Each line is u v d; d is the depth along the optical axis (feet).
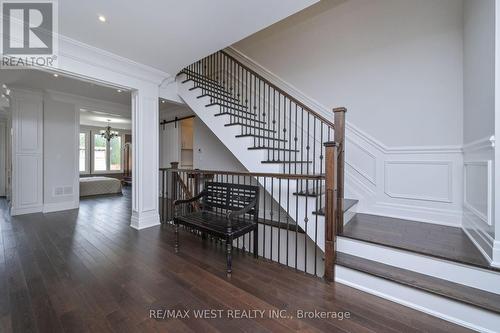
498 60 5.60
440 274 6.07
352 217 10.36
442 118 9.49
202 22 7.96
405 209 10.25
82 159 30.30
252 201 8.61
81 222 13.16
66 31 8.48
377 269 6.51
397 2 10.46
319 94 12.75
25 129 15.03
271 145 12.66
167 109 21.70
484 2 6.63
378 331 4.95
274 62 14.49
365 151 11.27
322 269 11.38
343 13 11.94
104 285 6.61
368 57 11.22
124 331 4.89
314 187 9.71
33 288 6.44
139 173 11.97
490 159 6.00
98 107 18.40
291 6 7.16
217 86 15.10
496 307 4.88
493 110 5.82
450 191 9.31
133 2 6.93
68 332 4.85
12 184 14.70
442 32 9.48
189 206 12.59
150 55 10.43
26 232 11.33
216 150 18.04
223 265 7.94
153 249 9.23
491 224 5.77
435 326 5.13
